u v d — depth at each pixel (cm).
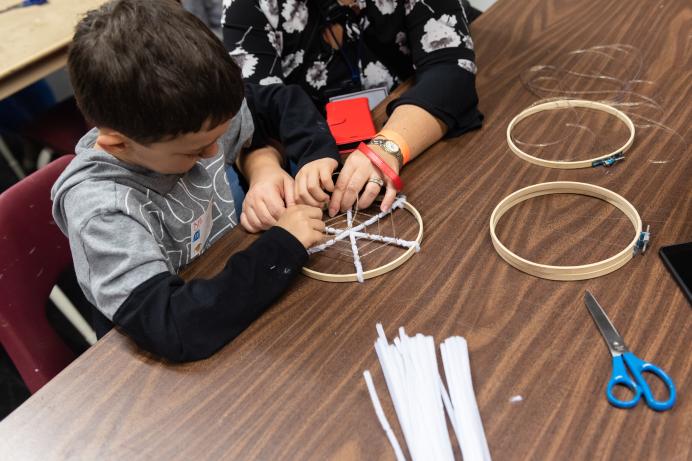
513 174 91
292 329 73
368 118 106
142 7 74
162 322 72
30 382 101
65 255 110
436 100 99
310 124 105
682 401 59
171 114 71
